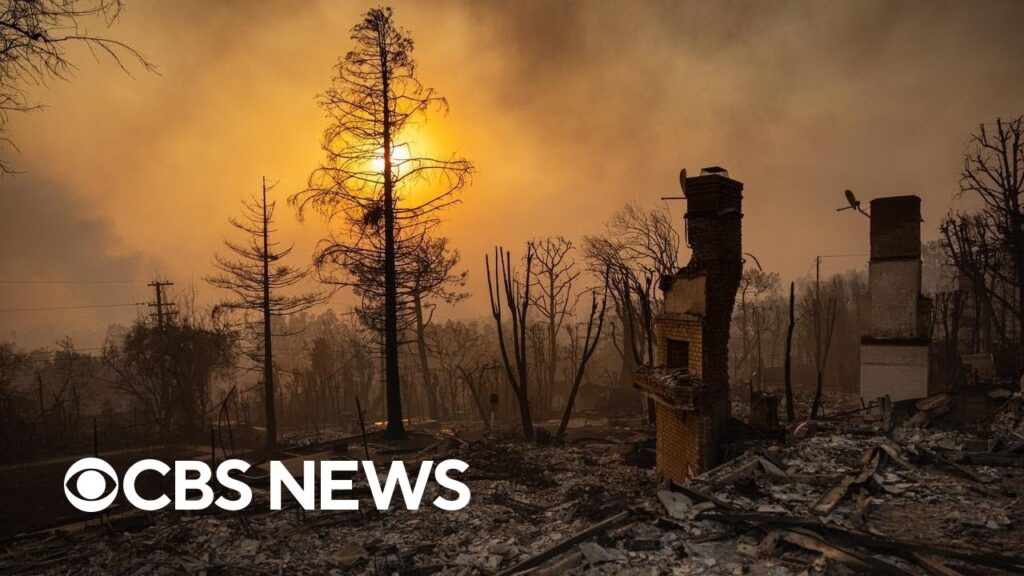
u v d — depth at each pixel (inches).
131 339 1647.4
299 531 462.9
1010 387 596.7
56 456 1251.2
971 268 1336.1
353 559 392.8
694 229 495.8
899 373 661.9
